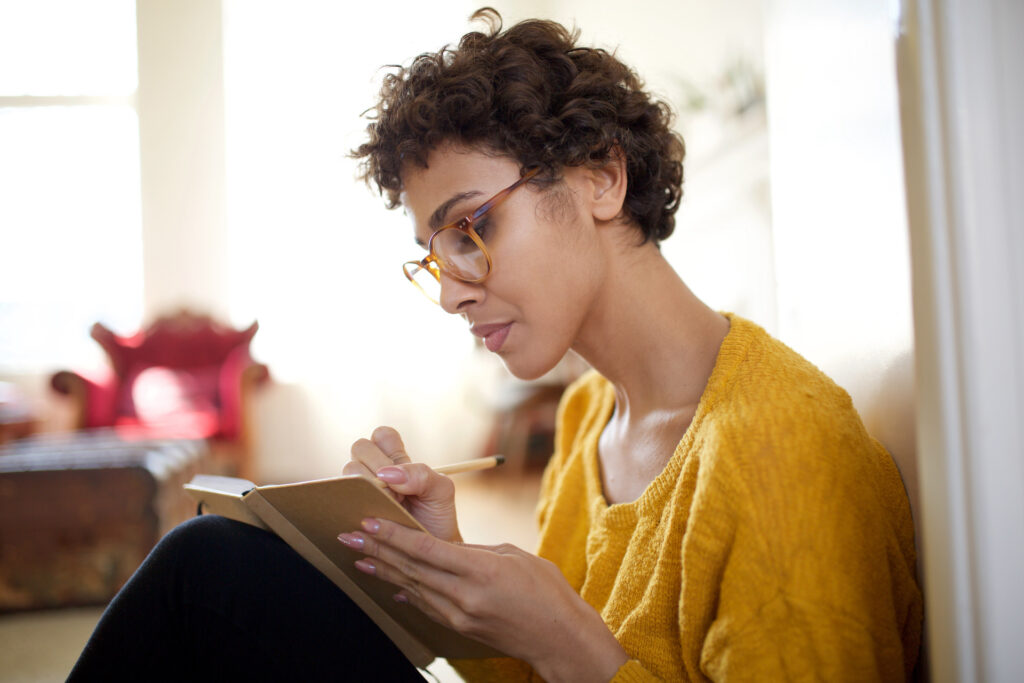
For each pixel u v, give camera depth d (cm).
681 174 95
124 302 548
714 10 354
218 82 536
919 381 55
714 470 68
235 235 537
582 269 84
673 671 72
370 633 80
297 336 538
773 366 74
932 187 53
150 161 536
